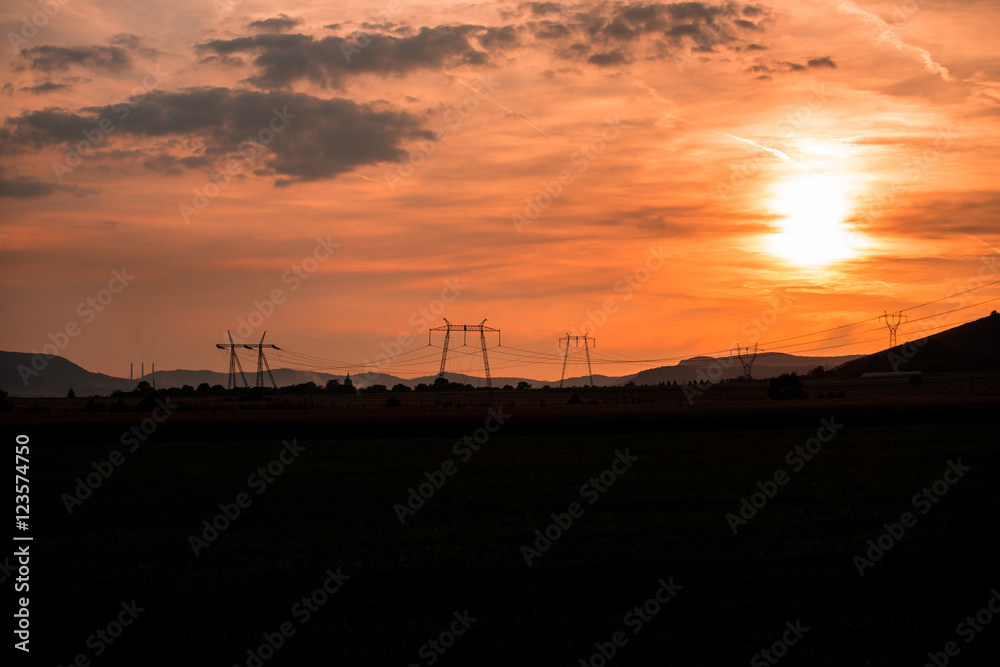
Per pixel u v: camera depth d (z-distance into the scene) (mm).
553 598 11766
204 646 10180
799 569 12977
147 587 12734
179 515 19469
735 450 33062
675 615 10922
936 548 14242
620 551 14492
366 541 15836
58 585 12898
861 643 9867
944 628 10273
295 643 10219
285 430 48000
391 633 10484
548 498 20969
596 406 71750
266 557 14703
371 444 39688
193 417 59500
